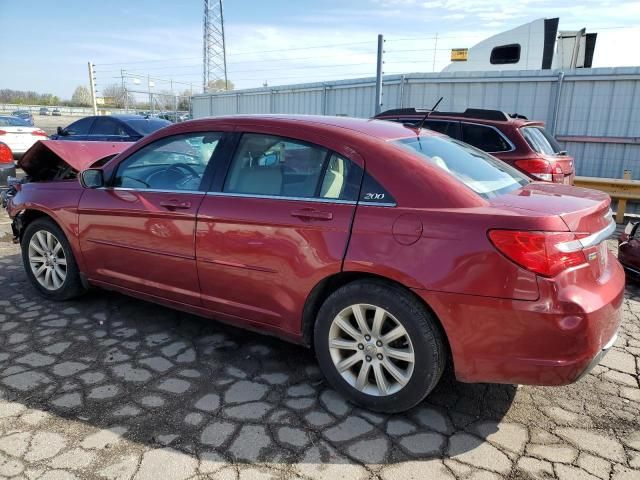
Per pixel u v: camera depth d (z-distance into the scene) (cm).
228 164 326
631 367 338
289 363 335
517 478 231
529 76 1011
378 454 246
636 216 901
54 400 286
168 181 352
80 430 259
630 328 402
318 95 1331
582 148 1003
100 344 358
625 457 246
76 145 504
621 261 512
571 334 231
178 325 392
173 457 240
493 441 257
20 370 319
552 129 1020
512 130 680
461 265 242
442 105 1109
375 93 1177
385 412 278
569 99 995
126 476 227
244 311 320
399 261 254
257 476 229
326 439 256
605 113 971
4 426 261
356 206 272
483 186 282
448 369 328
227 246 313
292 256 288
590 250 248
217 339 369
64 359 335
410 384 262
